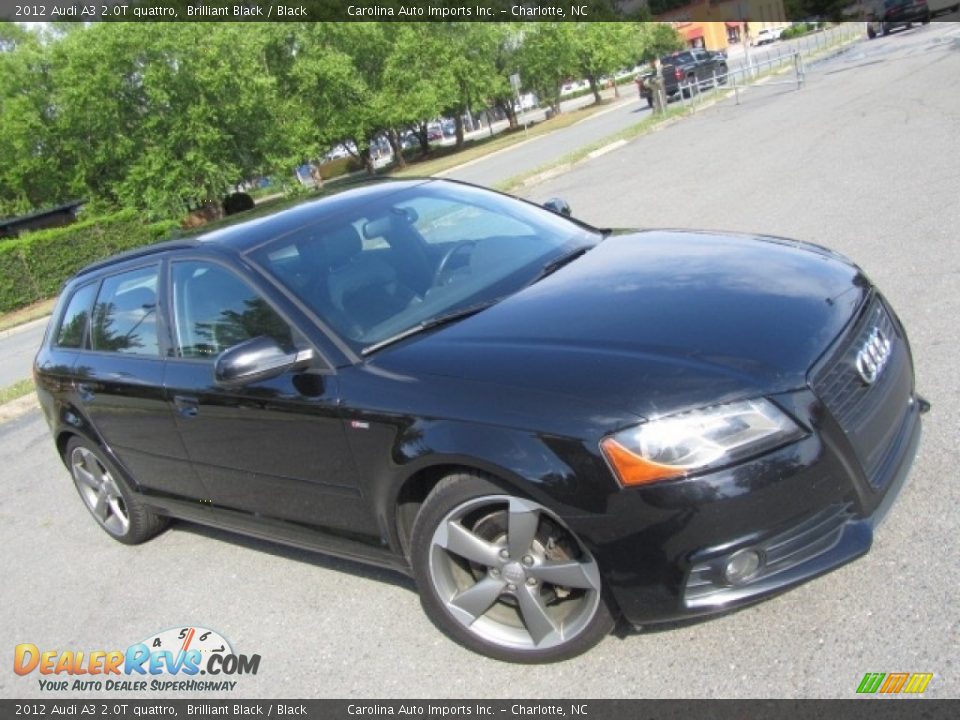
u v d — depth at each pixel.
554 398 2.84
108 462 4.85
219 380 3.33
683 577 2.69
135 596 4.50
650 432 2.67
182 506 4.52
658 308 3.20
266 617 3.96
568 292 3.52
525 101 91.88
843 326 3.05
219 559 4.67
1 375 13.87
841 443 2.77
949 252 6.33
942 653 2.66
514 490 2.91
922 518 3.30
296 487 3.71
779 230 8.34
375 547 3.53
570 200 14.10
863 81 20.50
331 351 3.46
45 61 36.44
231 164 34.25
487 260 4.06
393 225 4.20
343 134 48.34
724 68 35.62
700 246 3.89
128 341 4.48
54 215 39.34
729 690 2.77
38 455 7.49
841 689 2.64
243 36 35.19
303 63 45.97
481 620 3.21
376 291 3.74
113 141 33.34
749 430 2.66
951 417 3.96
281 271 3.79
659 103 26.12
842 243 7.34
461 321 3.48
